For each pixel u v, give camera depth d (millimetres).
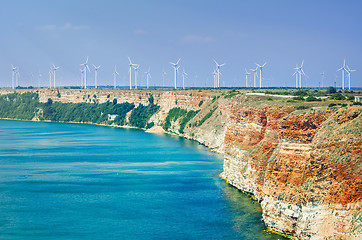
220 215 93062
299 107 93250
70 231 85688
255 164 105812
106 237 82562
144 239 81438
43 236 83312
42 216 94062
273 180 82750
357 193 69062
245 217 91500
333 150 72188
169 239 81062
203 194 109125
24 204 102188
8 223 89875
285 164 81125
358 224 67188
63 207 100062
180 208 98375
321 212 71062
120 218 92625
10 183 121188
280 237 79812
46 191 113250
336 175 70812
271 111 98625
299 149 79938
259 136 110688
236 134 121688
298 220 74562
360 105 78125
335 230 69188
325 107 81438
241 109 118500
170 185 118562
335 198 70125
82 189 115125
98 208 99250
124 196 108438
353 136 71125
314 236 71062
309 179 74125
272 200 82562
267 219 83938
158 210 97312
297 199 78188
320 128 75938
